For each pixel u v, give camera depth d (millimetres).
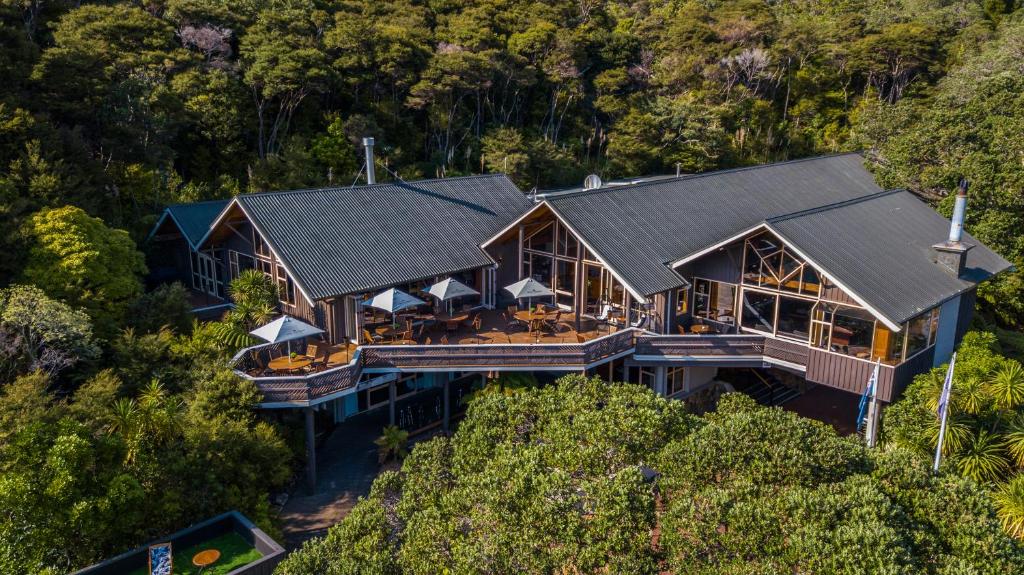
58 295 26453
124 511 18828
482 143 69062
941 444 22438
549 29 80250
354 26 65312
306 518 23531
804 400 33219
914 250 30234
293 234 29438
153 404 21359
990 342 28297
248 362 26469
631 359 29781
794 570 12398
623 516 13609
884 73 84750
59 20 52000
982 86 45188
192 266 37531
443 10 84688
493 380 28266
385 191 34688
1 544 17188
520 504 14484
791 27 88000
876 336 25531
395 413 30359
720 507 13195
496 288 34625
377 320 29750
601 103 78875
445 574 14406
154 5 60625
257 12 64438
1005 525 21000
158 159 43156
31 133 32562
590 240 29625
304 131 60469
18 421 19094
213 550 19922
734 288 30375
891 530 12109
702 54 85688
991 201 40562
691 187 38375
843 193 44000
